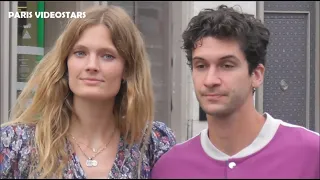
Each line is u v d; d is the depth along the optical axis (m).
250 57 2.00
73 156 2.26
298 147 1.99
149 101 2.37
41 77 2.33
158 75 5.86
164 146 2.44
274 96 3.52
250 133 2.05
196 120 5.08
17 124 2.30
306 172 1.95
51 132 2.27
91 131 2.33
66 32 2.24
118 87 2.26
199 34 1.99
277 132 2.05
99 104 2.29
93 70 2.18
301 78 3.57
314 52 3.61
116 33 2.22
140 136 2.38
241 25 1.97
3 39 4.70
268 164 1.99
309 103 3.54
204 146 2.10
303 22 3.67
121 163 2.31
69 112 2.35
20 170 2.22
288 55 3.60
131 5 6.10
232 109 1.99
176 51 5.62
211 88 1.97
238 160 2.02
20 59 4.82
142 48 2.35
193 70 2.04
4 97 4.67
